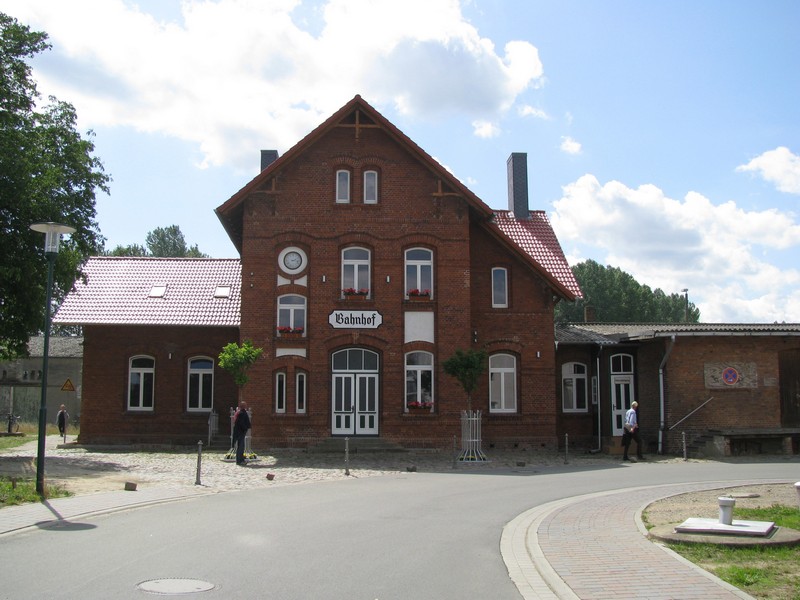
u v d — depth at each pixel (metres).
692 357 29.09
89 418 32.12
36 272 26.02
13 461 23.42
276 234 28.94
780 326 31.27
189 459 25.28
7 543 10.76
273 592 8.31
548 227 36.09
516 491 17.88
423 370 28.95
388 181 29.41
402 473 22.12
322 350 28.50
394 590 8.62
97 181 29.81
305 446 28.09
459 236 29.33
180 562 9.64
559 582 8.93
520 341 30.36
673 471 22.47
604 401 31.69
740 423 28.95
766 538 10.98
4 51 27.28
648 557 10.24
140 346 32.62
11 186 24.92
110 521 12.79
